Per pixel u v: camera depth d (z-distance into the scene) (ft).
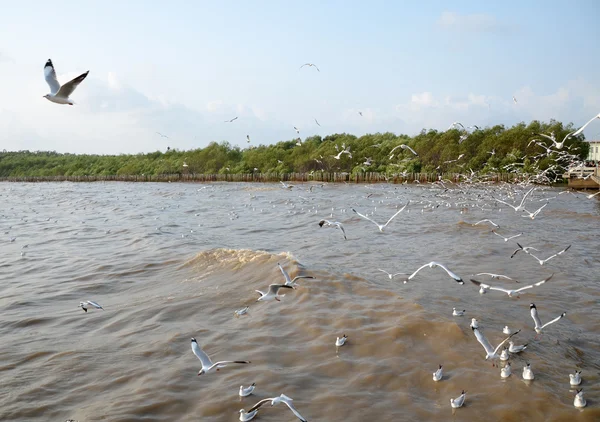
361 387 43.78
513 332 54.70
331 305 61.67
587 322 59.67
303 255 98.58
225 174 430.20
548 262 90.43
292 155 423.64
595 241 111.34
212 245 109.60
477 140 327.26
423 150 350.64
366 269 84.33
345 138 413.80
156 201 240.73
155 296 71.31
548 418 39.09
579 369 46.96
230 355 50.29
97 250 108.88
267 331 55.57
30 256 105.29
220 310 63.52
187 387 44.57
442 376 45.11
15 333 59.06
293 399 42.04
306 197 238.27
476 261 91.76
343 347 50.72
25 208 215.31
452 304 63.77
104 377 47.09
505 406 40.63
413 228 134.21
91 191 331.16
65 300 72.18
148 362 49.88
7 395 44.16
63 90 39.37
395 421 38.96
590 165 282.15
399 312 58.54
